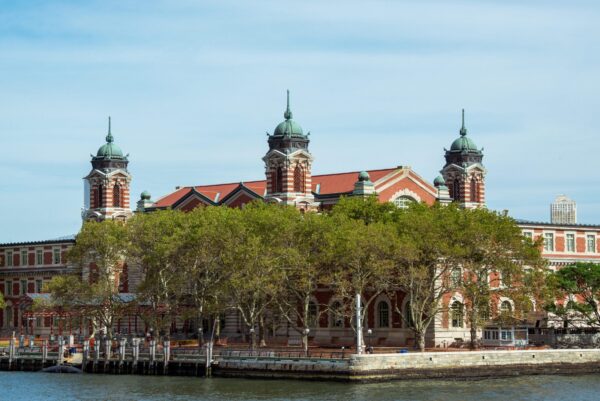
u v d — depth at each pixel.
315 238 191.38
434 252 186.38
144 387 169.38
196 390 163.75
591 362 188.75
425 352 179.00
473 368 177.62
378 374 169.62
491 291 190.62
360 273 185.25
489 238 188.00
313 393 156.88
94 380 182.00
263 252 189.50
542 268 193.50
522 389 162.88
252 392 159.62
